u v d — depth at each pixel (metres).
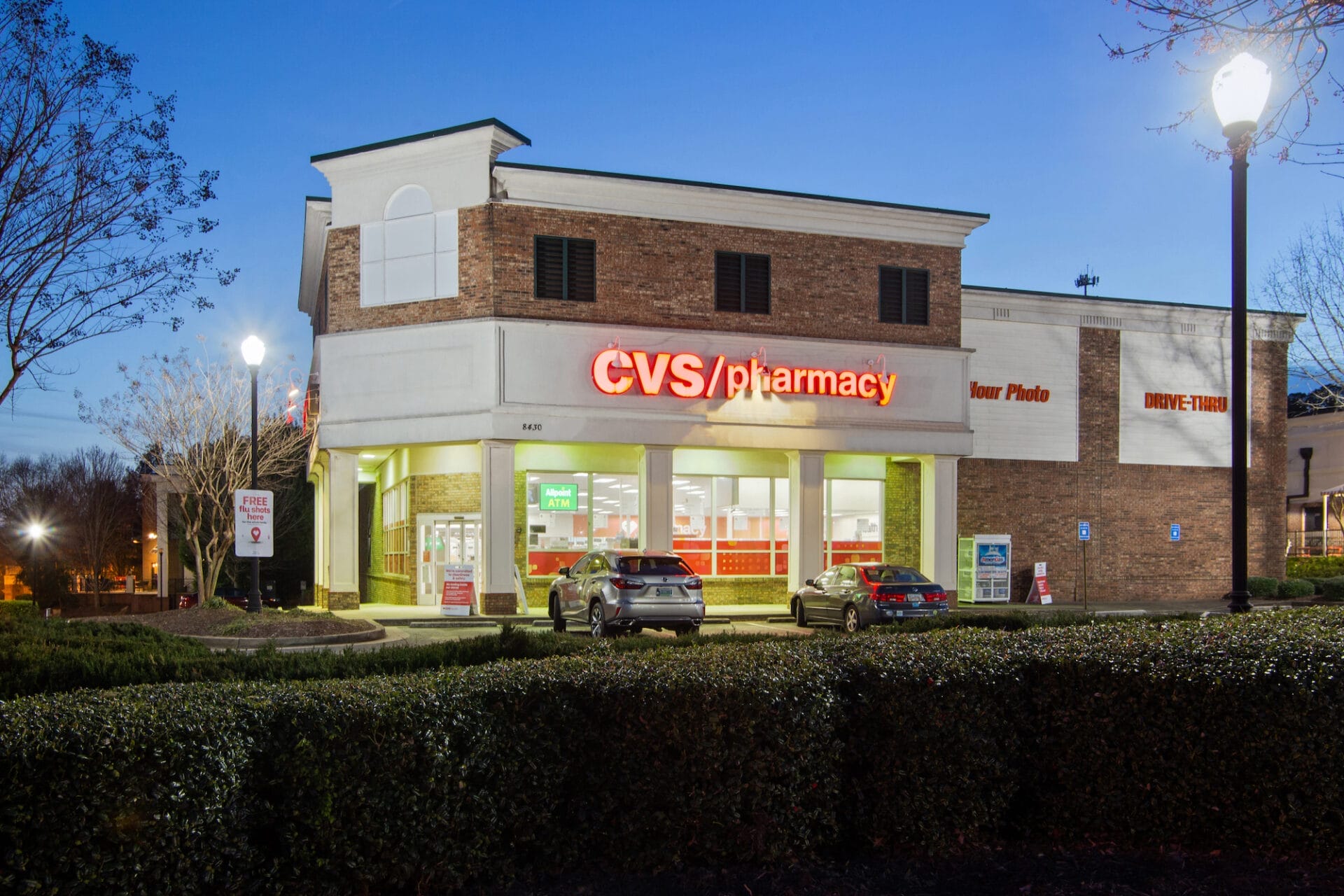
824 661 6.01
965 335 30.38
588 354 25.00
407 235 25.28
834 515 28.78
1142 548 32.09
